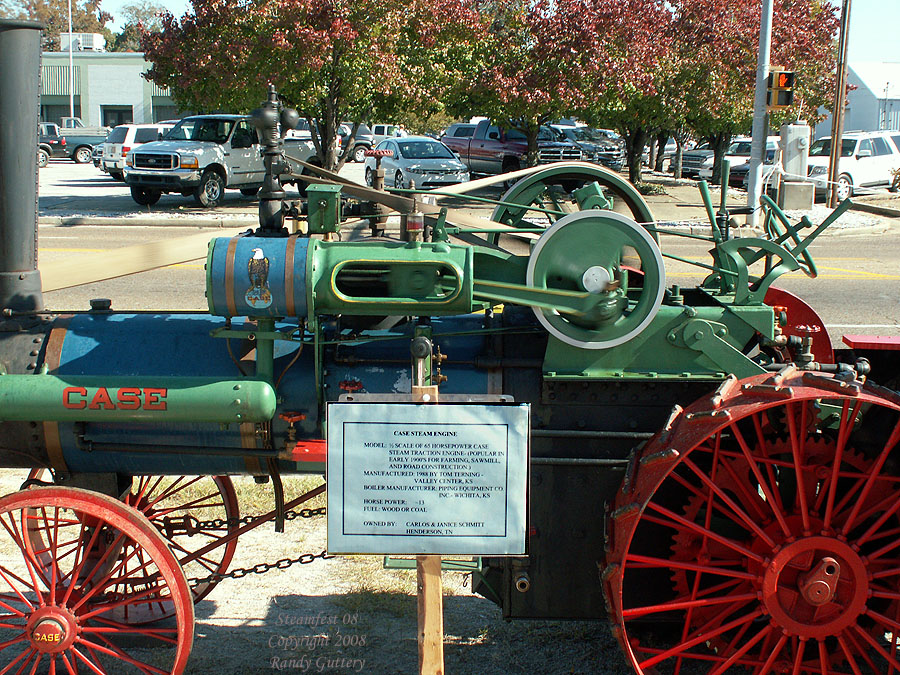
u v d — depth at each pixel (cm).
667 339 335
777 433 350
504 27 2120
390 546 300
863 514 321
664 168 3769
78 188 2503
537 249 322
